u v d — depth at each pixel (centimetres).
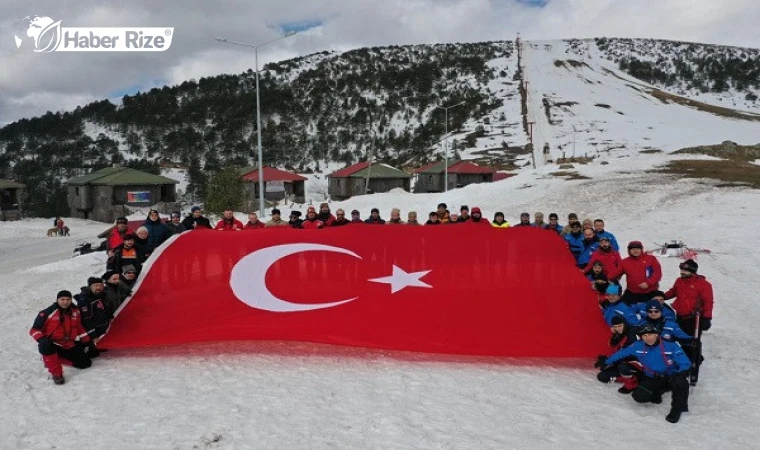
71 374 726
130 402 630
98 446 528
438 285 873
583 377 743
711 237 1784
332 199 6144
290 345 845
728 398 680
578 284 870
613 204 2575
